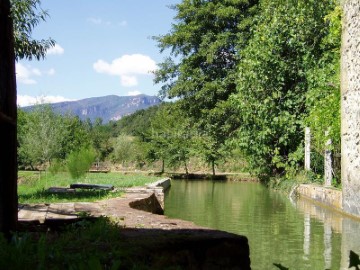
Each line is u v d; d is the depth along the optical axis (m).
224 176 35.19
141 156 48.19
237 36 27.25
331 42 16.78
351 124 12.05
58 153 30.20
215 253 5.27
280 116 19.03
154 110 87.69
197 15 28.89
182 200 17.50
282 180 21.23
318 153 19.70
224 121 27.50
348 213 12.24
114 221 6.76
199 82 28.58
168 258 4.93
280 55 19.55
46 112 30.22
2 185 5.47
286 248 8.08
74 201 11.35
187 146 39.78
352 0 11.96
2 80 5.45
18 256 3.61
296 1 18.95
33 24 12.31
